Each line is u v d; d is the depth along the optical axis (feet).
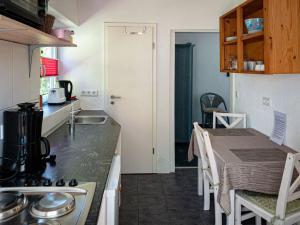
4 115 5.22
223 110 19.43
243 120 12.42
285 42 8.00
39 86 9.07
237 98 13.62
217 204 8.37
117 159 6.39
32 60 8.35
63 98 12.03
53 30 7.23
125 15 13.58
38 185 4.59
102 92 13.92
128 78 13.87
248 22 9.27
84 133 8.93
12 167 5.12
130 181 13.15
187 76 19.77
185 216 9.91
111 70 13.79
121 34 13.65
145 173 14.24
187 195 11.62
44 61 11.09
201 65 21.06
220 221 8.46
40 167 5.56
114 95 13.91
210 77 21.20
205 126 19.66
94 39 13.65
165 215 9.97
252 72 9.21
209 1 13.66
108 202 4.67
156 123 14.10
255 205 7.18
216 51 20.98
